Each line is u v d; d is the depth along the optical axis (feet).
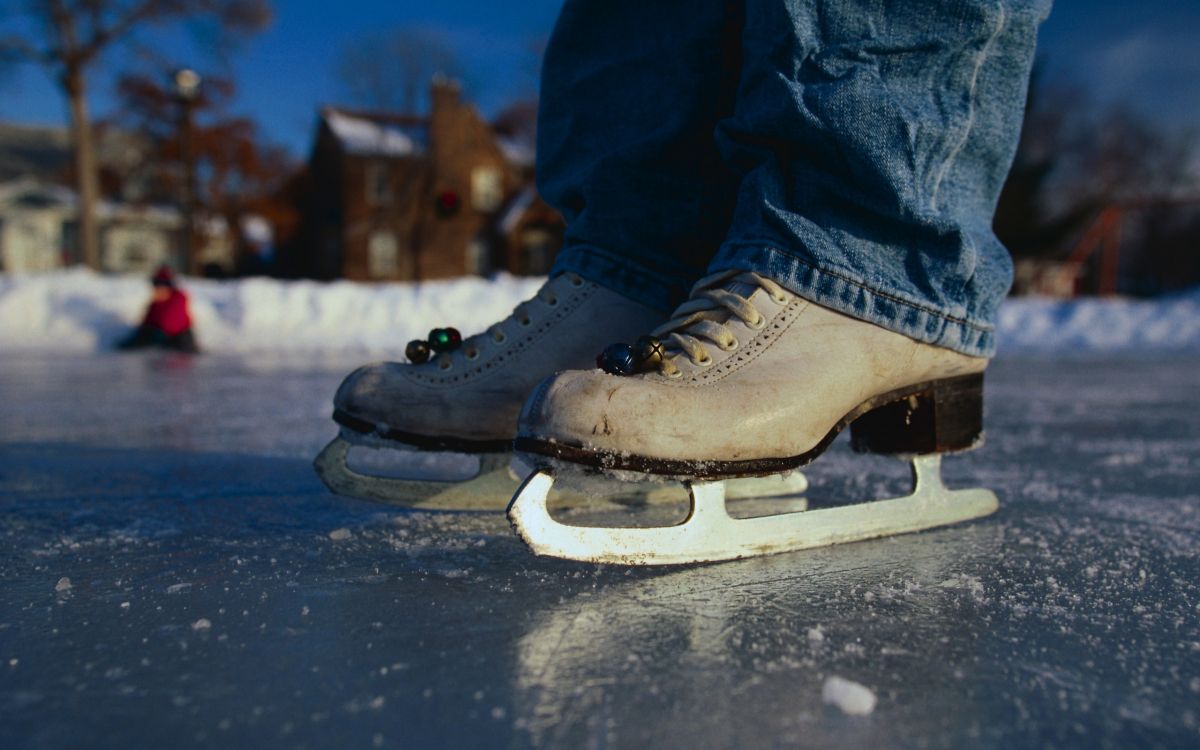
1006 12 3.49
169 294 21.62
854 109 3.32
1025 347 28.19
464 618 2.48
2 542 3.37
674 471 2.91
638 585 2.82
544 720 1.84
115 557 3.15
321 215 88.02
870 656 2.24
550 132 4.52
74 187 92.02
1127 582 2.95
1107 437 7.38
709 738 1.77
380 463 5.71
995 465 5.77
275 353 21.42
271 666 2.13
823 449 3.35
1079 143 97.14
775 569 3.05
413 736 1.77
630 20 4.27
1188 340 29.09
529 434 2.81
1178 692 2.05
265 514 3.91
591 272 3.95
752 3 3.61
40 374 14.37
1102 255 72.49
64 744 1.73
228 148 87.10
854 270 3.37
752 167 3.71
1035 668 2.18
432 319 25.90
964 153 3.62
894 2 3.43
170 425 7.59
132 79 77.15
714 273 3.53
